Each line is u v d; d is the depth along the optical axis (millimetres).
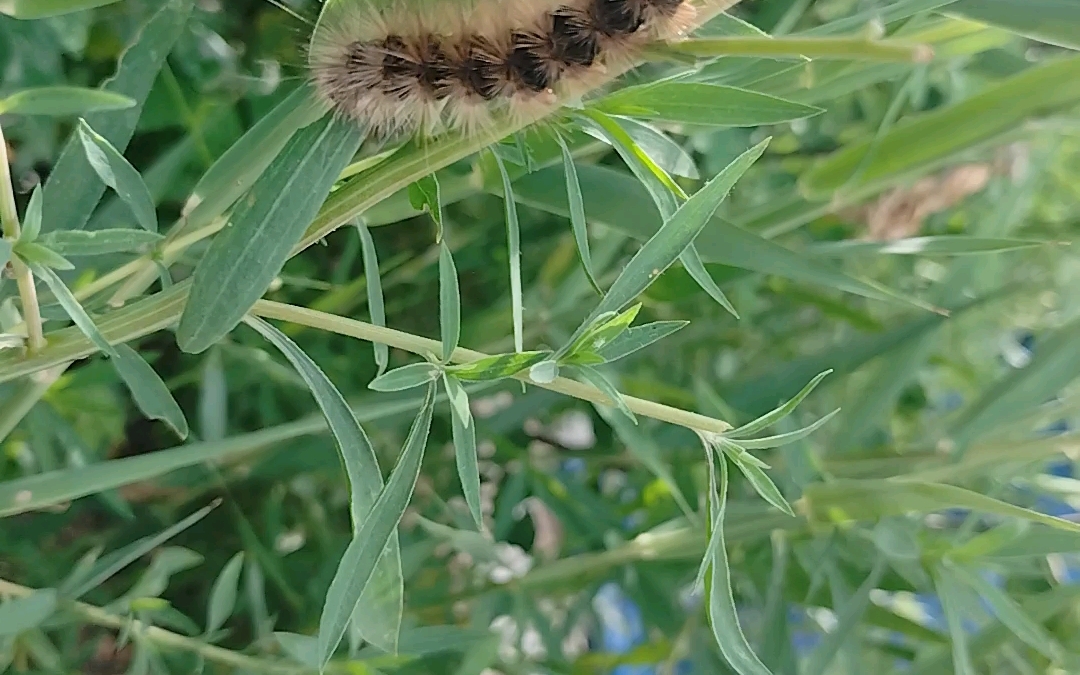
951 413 244
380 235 268
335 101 99
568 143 149
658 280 207
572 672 229
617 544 234
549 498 251
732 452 113
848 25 143
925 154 179
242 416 264
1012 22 132
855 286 162
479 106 101
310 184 97
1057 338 204
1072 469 257
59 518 239
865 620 215
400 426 260
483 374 104
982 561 180
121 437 239
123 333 108
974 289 267
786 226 198
